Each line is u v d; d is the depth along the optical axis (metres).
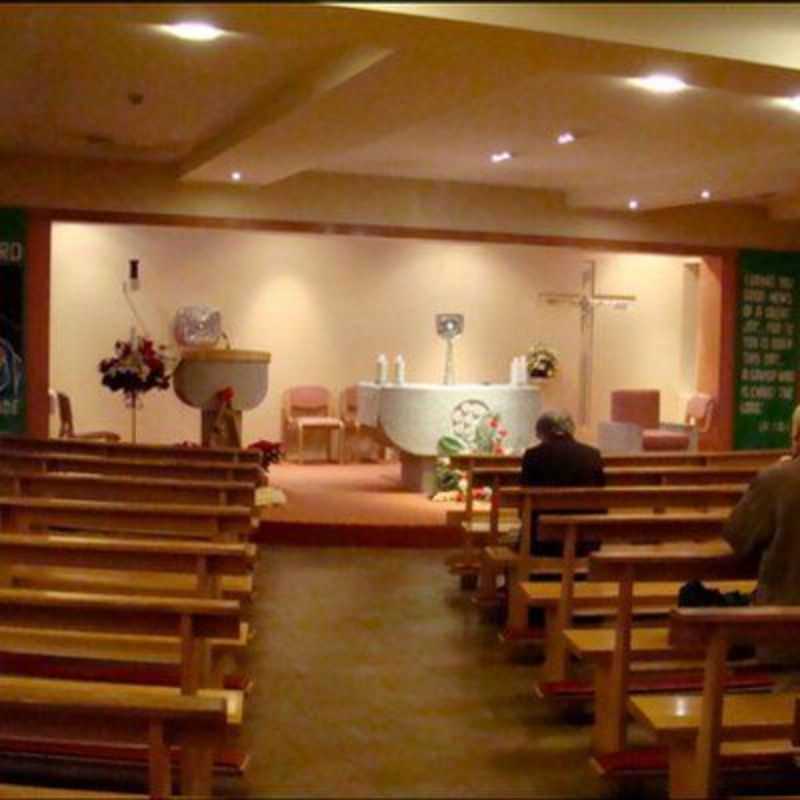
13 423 8.62
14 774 3.25
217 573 3.25
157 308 10.59
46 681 3.03
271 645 4.86
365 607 5.58
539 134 7.25
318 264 11.10
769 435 10.98
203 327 10.68
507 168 8.83
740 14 4.05
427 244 11.45
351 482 9.38
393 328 11.38
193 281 10.70
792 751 3.09
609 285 12.16
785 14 4.05
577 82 5.68
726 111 6.40
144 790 3.16
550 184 9.70
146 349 8.08
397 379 9.22
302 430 10.73
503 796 3.26
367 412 9.11
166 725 2.29
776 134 7.13
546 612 4.55
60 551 3.22
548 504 4.78
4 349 8.57
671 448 10.03
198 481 4.98
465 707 4.07
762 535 3.36
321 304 11.13
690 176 8.59
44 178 8.62
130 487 4.77
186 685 2.75
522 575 4.84
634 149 7.81
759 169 7.93
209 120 6.97
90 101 6.46
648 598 4.23
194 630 2.75
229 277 10.82
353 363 11.27
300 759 3.52
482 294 11.65
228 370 7.77
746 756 3.06
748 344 10.85
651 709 3.01
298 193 9.23
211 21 3.65
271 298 10.97
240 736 3.70
